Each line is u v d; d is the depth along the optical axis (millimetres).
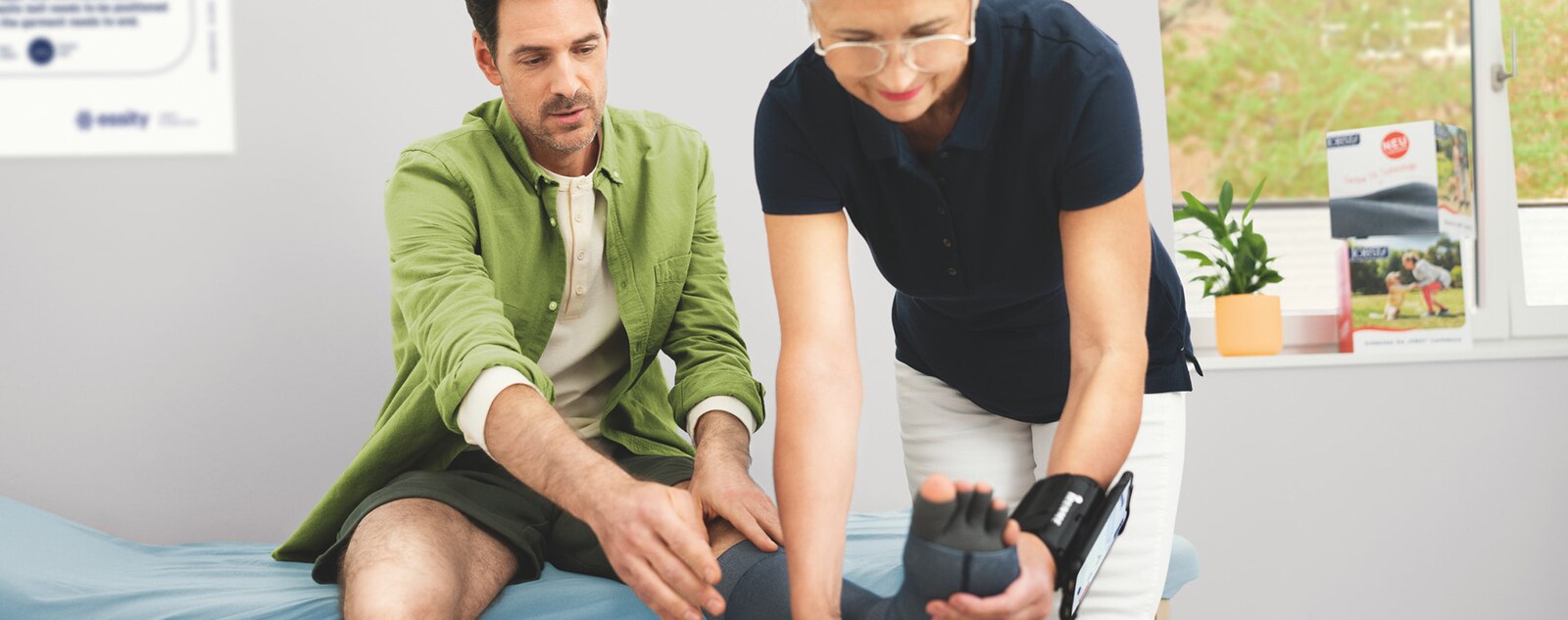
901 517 1668
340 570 1188
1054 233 1038
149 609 1145
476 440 1133
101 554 1436
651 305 1448
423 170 1385
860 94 826
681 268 1486
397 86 1855
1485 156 2328
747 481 1182
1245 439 2033
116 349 1787
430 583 1060
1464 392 2111
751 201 1928
